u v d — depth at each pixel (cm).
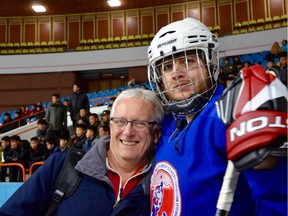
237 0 1853
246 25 1752
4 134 1209
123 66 1869
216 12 1889
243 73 93
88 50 1916
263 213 96
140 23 1994
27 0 1855
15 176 750
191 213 111
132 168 173
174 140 129
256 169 90
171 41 129
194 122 121
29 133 1248
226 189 100
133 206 164
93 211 166
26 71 1916
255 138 84
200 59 129
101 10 2012
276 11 1759
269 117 84
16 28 2050
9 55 1934
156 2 1923
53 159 184
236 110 90
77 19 2055
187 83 128
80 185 172
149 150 172
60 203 171
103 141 182
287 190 88
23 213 174
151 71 142
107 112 751
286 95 88
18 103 1906
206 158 113
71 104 979
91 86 2052
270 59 988
